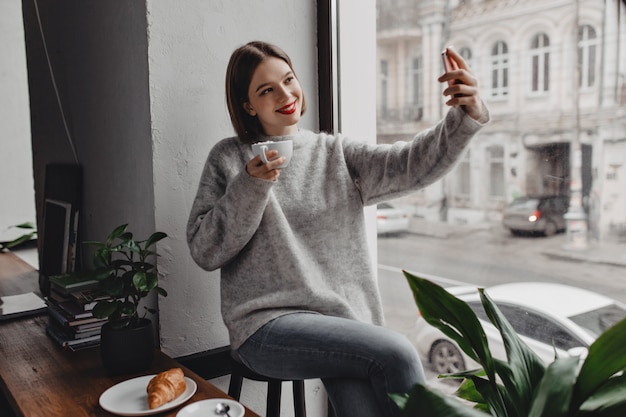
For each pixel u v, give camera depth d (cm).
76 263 215
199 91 161
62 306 162
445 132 121
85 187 210
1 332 171
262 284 133
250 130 144
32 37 257
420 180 130
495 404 87
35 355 150
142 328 137
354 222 142
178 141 158
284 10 175
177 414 112
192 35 158
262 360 127
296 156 142
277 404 141
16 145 338
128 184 171
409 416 76
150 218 159
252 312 132
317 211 138
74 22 204
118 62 170
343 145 146
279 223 132
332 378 122
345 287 139
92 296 158
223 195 139
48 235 232
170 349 160
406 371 111
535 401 78
